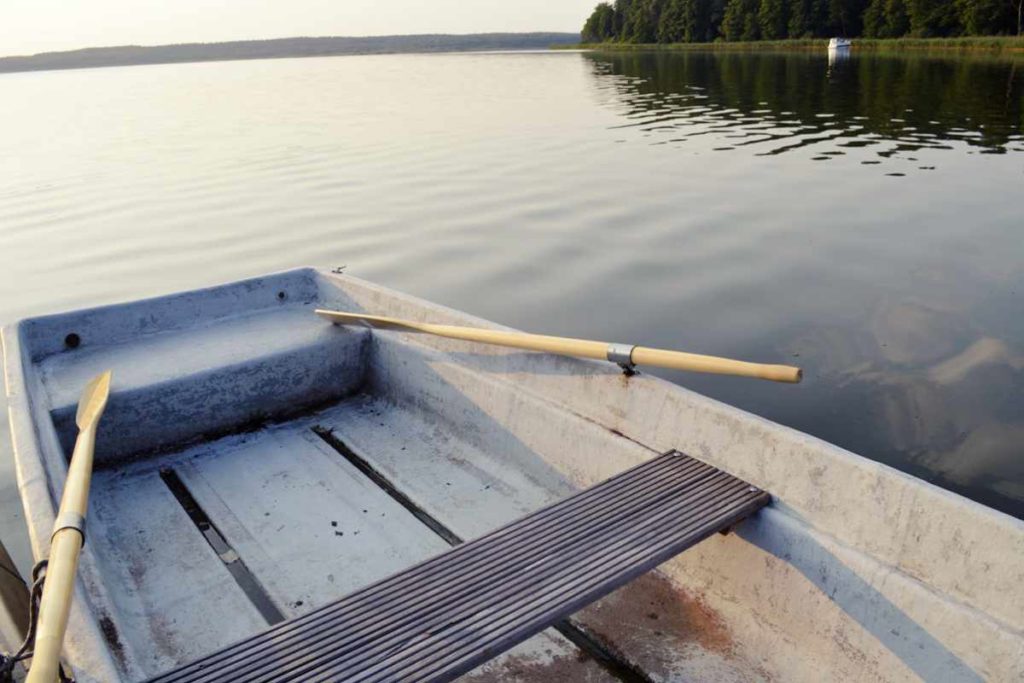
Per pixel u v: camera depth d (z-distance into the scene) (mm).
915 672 1497
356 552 2150
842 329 4977
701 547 1904
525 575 1475
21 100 40312
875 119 15766
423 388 2787
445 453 2623
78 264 7223
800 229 7387
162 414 2604
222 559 2164
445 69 57406
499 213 8469
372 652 1285
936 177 9672
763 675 1680
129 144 16047
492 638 1307
